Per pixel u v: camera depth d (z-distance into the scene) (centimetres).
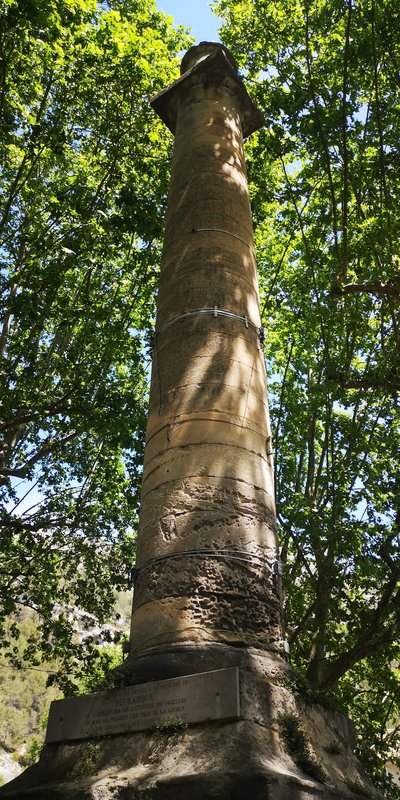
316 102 1434
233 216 845
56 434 1623
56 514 1662
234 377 691
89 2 1398
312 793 451
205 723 486
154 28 1723
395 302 1329
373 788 583
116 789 454
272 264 1925
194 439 644
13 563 1680
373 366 1361
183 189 880
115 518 1669
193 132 941
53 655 1623
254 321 762
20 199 1605
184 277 775
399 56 1426
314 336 1556
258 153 1577
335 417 1606
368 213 1355
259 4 1623
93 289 1580
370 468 1392
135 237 1586
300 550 1394
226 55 1019
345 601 1409
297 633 1361
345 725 615
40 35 1301
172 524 601
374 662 1499
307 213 1816
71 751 538
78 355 1532
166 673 523
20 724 6906
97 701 552
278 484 1511
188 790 424
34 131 1388
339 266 1289
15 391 1389
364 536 1341
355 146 1555
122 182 1550
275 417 1659
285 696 530
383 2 1366
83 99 1512
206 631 545
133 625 588
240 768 430
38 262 1373
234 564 580
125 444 1502
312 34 1579
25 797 485
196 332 718
